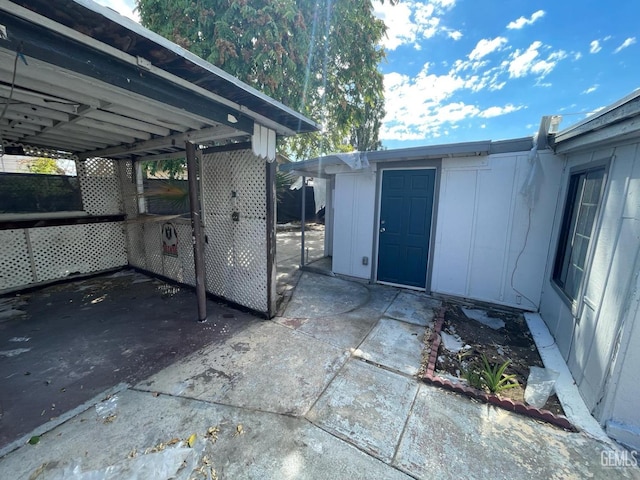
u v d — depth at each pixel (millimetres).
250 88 2227
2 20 1214
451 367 2598
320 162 4789
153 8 5586
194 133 3164
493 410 2045
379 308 3920
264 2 5125
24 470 1559
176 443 1742
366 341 3027
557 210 3406
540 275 3652
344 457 1661
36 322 3449
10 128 3439
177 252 4715
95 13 1277
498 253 3893
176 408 2041
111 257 5539
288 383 2328
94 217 5227
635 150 1876
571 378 2357
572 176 3055
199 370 2502
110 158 5391
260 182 3398
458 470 1585
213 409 2033
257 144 2992
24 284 4492
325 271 5598
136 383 2326
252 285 3672
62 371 2486
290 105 6387
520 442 1773
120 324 3406
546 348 2836
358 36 6684
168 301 4145
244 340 3037
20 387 2275
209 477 1526
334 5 5914
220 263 4016
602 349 1951
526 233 3676
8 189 4336
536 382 2314
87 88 1906
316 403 2098
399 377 2420
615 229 1999
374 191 4738
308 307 3957
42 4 1213
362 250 5031
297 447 1725
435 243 4324
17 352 2789
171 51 1614
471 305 4031
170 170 6801
